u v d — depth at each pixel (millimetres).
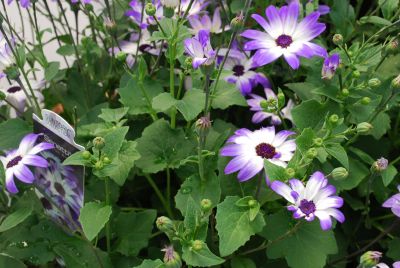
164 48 677
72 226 511
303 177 476
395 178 590
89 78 703
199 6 643
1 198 546
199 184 506
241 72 638
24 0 604
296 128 553
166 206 583
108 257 523
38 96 691
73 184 480
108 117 538
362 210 592
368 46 552
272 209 536
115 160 486
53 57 925
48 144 486
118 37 739
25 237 536
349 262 585
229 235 443
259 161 467
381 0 620
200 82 562
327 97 544
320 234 492
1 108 700
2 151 597
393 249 534
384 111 576
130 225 550
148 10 508
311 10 603
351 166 554
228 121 681
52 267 585
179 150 555
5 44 566
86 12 667
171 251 404
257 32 522
